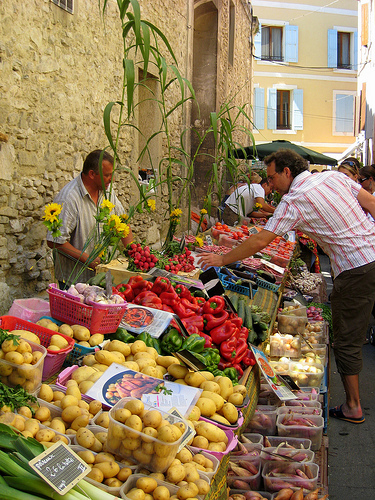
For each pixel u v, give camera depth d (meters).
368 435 4.33
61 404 2.20
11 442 1.82
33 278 5.34
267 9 30.98
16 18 4.84
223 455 2.29
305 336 5.18
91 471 1.89
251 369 3.47
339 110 32.16
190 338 3.05
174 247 5.14
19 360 2.15
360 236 4.14
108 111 4.27
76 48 6.07
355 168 6.34
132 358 2.81
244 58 18.75
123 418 1.99
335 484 3.55
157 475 1.97
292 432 3.33
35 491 1.69
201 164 13.25
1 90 4.68
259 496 2.79
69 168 6.05
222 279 5.14
